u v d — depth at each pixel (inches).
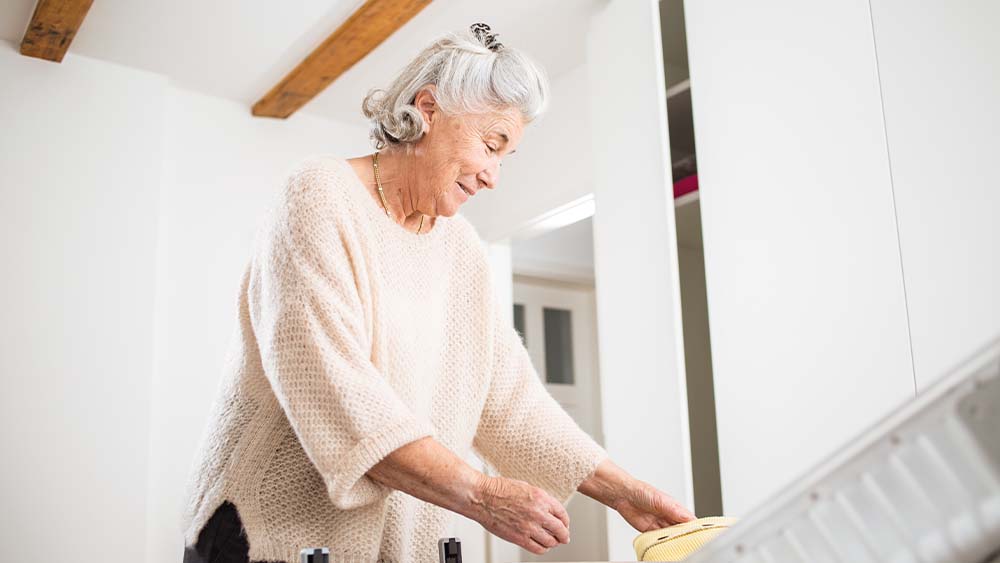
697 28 98.1
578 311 191.0
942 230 72.9
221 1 116.0
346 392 40.6
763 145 89.1
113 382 122.0
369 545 44.8
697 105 97.0
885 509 15.4
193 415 129.6
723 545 17.2
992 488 14.5
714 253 92.6
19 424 115.5
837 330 79.9
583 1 116.6
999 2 71.1
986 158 70.5
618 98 109.6
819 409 80.5
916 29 76.8
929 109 75.1
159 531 124.0
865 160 79.6
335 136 153.0
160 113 132.7
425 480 40.6
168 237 133.4
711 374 111.9
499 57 51.8
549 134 136.9
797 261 84.3
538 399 55.2
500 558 148.6
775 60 89.1
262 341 43.9
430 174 50.9
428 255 52.8
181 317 131.7
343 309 43.3
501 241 147.6
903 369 74.4
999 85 70.3
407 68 52.1
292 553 43.8
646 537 43.4
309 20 120.9
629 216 105.0
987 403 14.5
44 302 119.9
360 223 47.7
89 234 124.3
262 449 45.3
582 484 52.2
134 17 119.6
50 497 115.5
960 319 70.9
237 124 143.6
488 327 54.5
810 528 16.2
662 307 98.7
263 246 46.3
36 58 125.3
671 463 94.7
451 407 52.6
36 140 123.5
